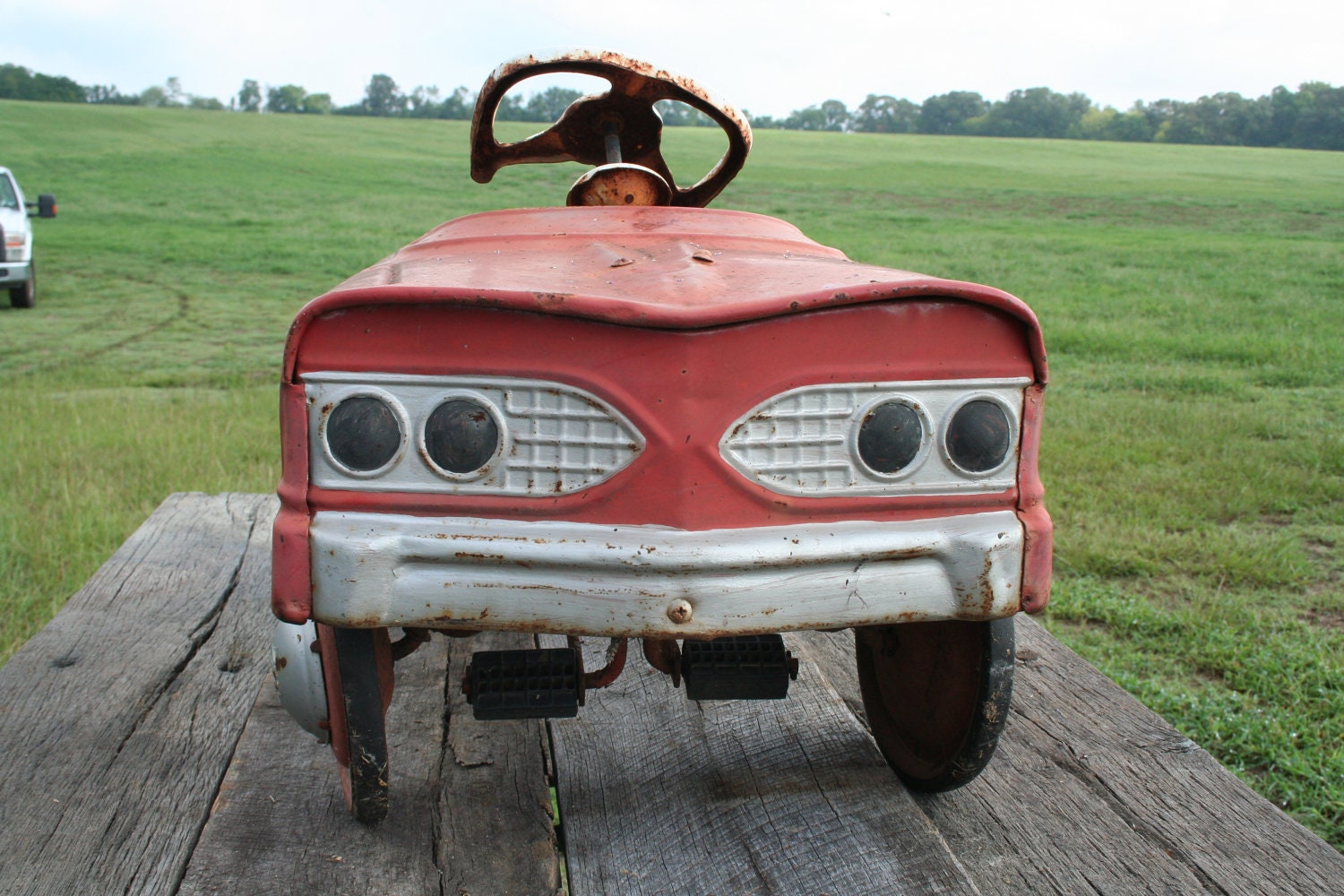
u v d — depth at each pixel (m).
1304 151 69.25
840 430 1.80
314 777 2.41
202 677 2.92
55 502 5.29
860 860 2.11
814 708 2.73
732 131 3.13
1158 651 3.84
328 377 1.75
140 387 9.43
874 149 59.12
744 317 1.73
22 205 14.63
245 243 22.25
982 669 2.08
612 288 1.88
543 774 2.44
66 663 3.00
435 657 3.04
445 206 29.73
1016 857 2.18
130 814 2.27
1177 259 21.02
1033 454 1.89
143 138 50.12
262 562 3.84
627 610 1.74
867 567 1.81
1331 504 5.60
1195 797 2.39
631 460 1.74
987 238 24.53
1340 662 3.66
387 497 1.76
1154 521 5.24
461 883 2.05
